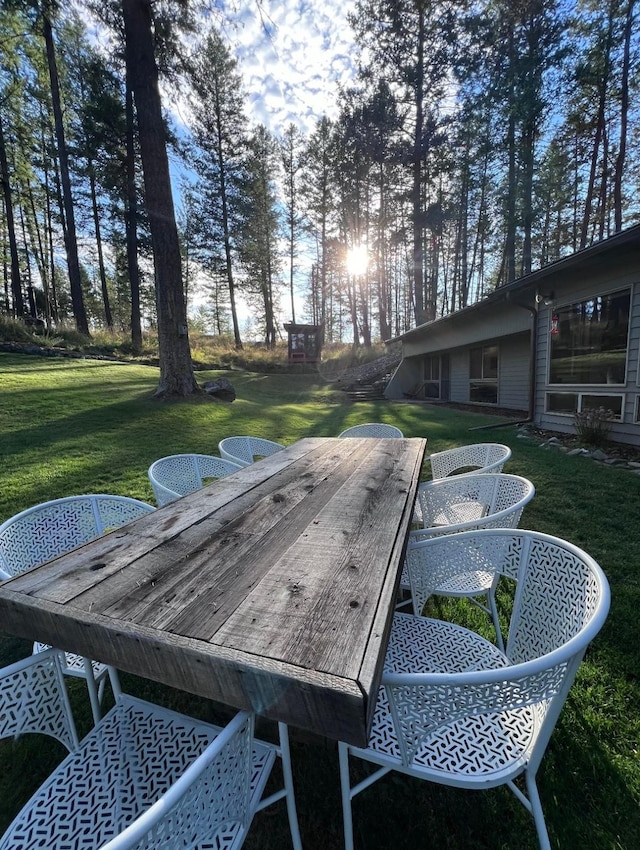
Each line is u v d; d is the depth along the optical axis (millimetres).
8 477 3557
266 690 700
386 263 22141
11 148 15305
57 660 1030
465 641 1341
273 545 1173
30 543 1589
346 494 1660
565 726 1311
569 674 852
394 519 1374
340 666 688
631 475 3674
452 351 10938
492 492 2158
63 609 873
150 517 1415
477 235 17422
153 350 13398
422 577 1591
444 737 1000
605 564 2225
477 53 11727
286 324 16328
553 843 1020
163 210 6848
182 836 623
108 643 829
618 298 4730
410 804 1137
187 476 2580
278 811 1138
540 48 11297
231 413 6871
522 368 8305
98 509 1841
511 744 979
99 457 4184
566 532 2615
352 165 16172
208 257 19359
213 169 17609
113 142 12594
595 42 11422
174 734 1038
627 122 12523
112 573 1023
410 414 8188
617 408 4781
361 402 11117
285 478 1925
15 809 1149
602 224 14562
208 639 768
